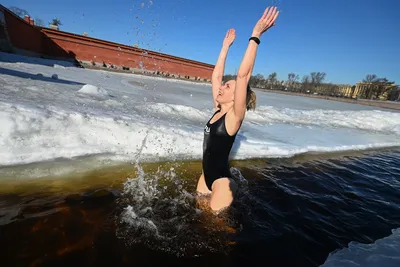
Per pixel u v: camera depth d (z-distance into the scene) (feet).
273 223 8.16
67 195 8.55
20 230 6.53
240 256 6.46
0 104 10.97
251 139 17.74
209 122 9.37
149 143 13.08
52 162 10.36
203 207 8.66
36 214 7.31
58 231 6.67
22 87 18.88
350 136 25.90
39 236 6.40
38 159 10.12
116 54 85.56
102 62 83.35
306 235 7.70
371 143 23.21
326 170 14.30
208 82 117.08
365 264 6.57
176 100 33.88
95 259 5.83
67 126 11.68
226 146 8.75
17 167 9.57
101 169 10.72
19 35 61.62
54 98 17.38
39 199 8.11
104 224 7.20
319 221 8.62
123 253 6.13
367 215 9.43
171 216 7.95
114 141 12.44
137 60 90.94
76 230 6.79
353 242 7.60
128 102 23.27
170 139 13.91
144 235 6.89
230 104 8.87
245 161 14.29
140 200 8.75
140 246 6.45
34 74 32.01
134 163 11.72
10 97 13.92
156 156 12.65
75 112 12.76
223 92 8.95
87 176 10.00
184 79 105.60
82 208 7.90
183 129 15.85
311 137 22.53
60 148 10.89
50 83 25.89
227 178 8.82
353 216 9.25
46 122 11.14
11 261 5.49
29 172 9.48
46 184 9.03
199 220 7.87
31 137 10.48
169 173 11.39
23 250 5.86
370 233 8.21
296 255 6.73
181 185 10.36
